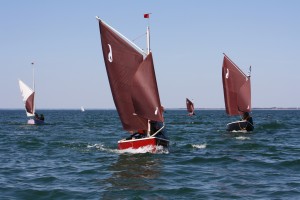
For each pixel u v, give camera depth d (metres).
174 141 39.78
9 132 54.75
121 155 29.14
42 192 17.91
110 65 28.98
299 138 43.75
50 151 32.62
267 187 18.73
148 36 28.97
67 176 21.58
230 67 49.84
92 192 17.94
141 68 28.05
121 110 29.58
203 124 75.44
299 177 21.05
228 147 34.53
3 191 18.11
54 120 102.62
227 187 18.83
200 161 26.25
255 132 51.78
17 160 27.59
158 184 19.48
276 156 28.84
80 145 36.97
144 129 29.78
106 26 28.59
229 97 50.38
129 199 16.81
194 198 16.91
